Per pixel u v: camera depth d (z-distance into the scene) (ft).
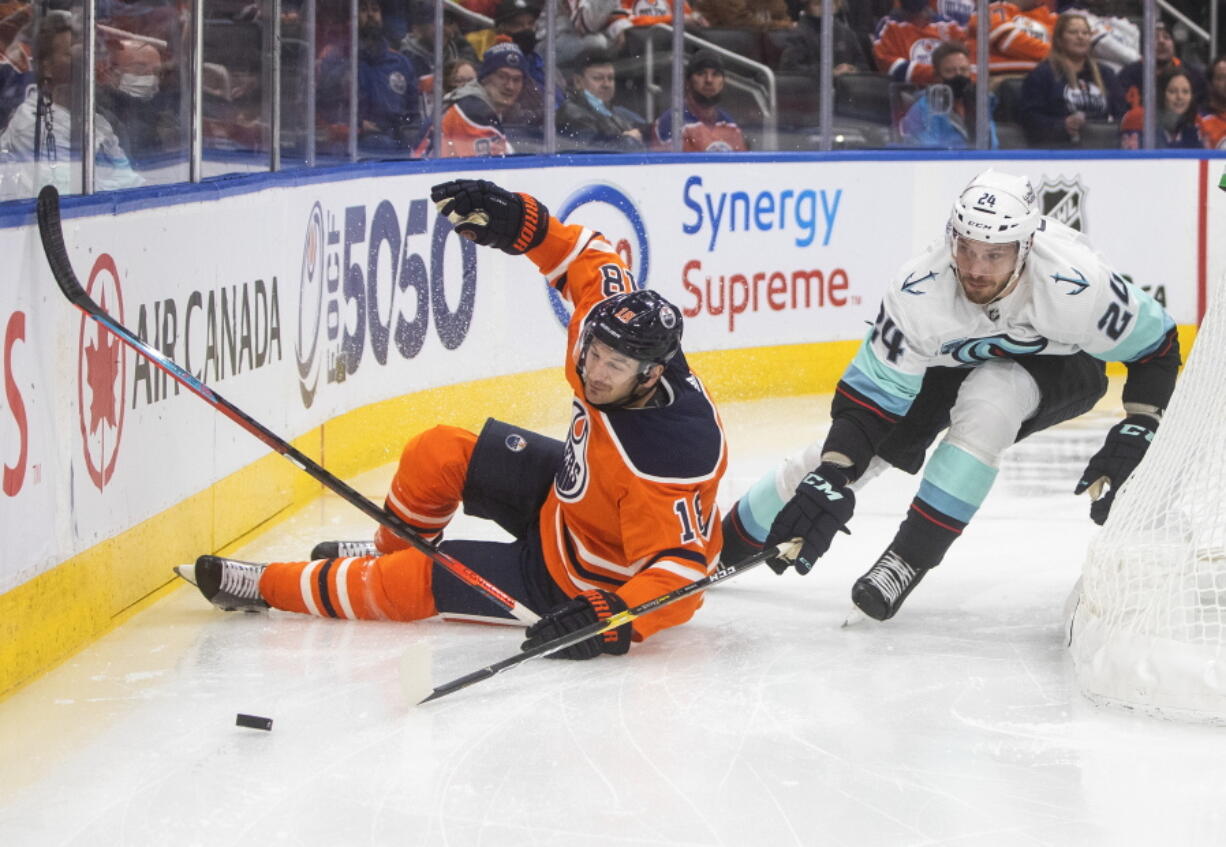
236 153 25.45
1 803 13.28
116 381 18.71
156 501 20.02
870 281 40.70
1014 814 13.12
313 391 26.89
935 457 18.53
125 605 19.07
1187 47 44.98
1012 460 30.07
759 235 38.86
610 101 38.50
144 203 19.49
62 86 18.62
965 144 43.04
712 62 39.52
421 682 15.61
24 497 16.46
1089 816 13.09
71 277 16.55
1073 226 42.52
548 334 34.65
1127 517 16.88
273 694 16.19
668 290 37.52
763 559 17.04
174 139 22.80
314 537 23.95
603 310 15.65
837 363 40.45
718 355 38.50
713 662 17.44
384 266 29.91
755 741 14.85
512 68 36.11
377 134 32.60
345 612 18.69
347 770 14.06
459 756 14.39
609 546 17.31
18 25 18.44
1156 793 13.61
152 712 15.62
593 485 16.71
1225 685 15.24
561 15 37.27
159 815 13.03
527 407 34.32
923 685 16.69
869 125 42.01
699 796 13.46
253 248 23.86
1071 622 17.92
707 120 39.88
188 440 21.12
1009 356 18.51
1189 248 43.70
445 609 18.34
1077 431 33.35
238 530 23.29
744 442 32.35
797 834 12.67
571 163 35.09
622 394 15.90
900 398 18.15
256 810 13.14
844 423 18.19
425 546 17.54
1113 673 15.80
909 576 18.60
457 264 32.30
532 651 15.99
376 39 32.22
